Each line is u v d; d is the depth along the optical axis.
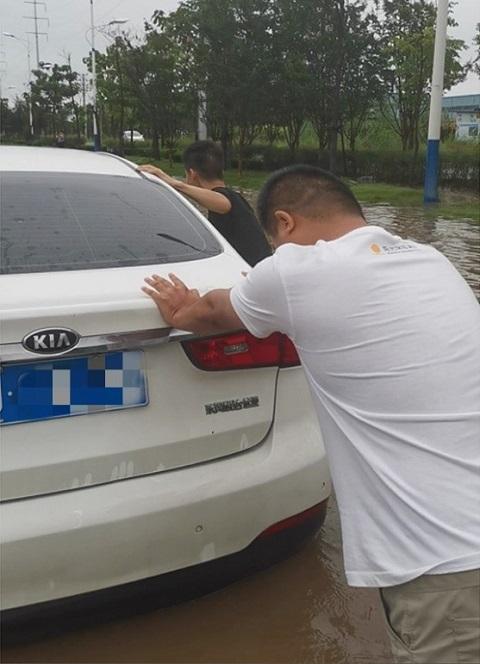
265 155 29.44
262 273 1.83
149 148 42.00
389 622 1.82
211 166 4.19
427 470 1.69
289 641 2.44
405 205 16.80
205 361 2.27
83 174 3.10
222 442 2.34
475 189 20.59
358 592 2.70
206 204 4.03
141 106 35.66
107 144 47.78
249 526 2.38
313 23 24.30
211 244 2.89
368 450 1.75
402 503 1.70
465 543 1.67
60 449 2.11
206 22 25.88
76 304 2.12
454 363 1.72
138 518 2.17
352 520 1.79
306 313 1.75
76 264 2.50
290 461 2.44
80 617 2.26
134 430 2.19
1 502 2.07
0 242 2.53
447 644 1.71
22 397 2.07
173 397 2.24
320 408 1.84
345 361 1.74
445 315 1.75
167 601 2.40
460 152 21.59
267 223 2.03
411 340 1.71
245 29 25.69
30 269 2.43
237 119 26.73
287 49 25.17
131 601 2.30
